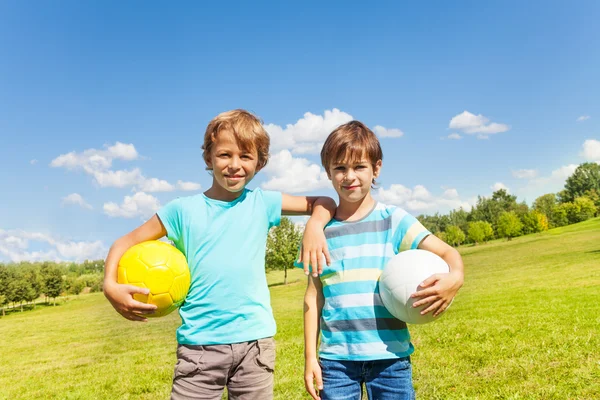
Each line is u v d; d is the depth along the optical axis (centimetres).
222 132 291
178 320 2384
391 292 250
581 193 10925
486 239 8375
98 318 3378
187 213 298
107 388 768
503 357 634
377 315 259
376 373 254
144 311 269
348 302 263
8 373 1176
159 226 304
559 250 4316
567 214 9338
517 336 785
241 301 285
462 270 251
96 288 10012
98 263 17512
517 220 7738
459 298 1773
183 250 298
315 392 273
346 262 271
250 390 281
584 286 1659
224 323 280
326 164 287
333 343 264
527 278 2366
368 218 282
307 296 288
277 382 623
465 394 485
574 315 979
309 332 280
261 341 286
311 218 287
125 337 1827
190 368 276
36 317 4397
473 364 615
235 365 281
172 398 279
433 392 504
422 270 247
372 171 283
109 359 1210
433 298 238
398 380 253
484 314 1177
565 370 537
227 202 305
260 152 308
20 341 2175
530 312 1117
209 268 287
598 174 10944
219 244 291
